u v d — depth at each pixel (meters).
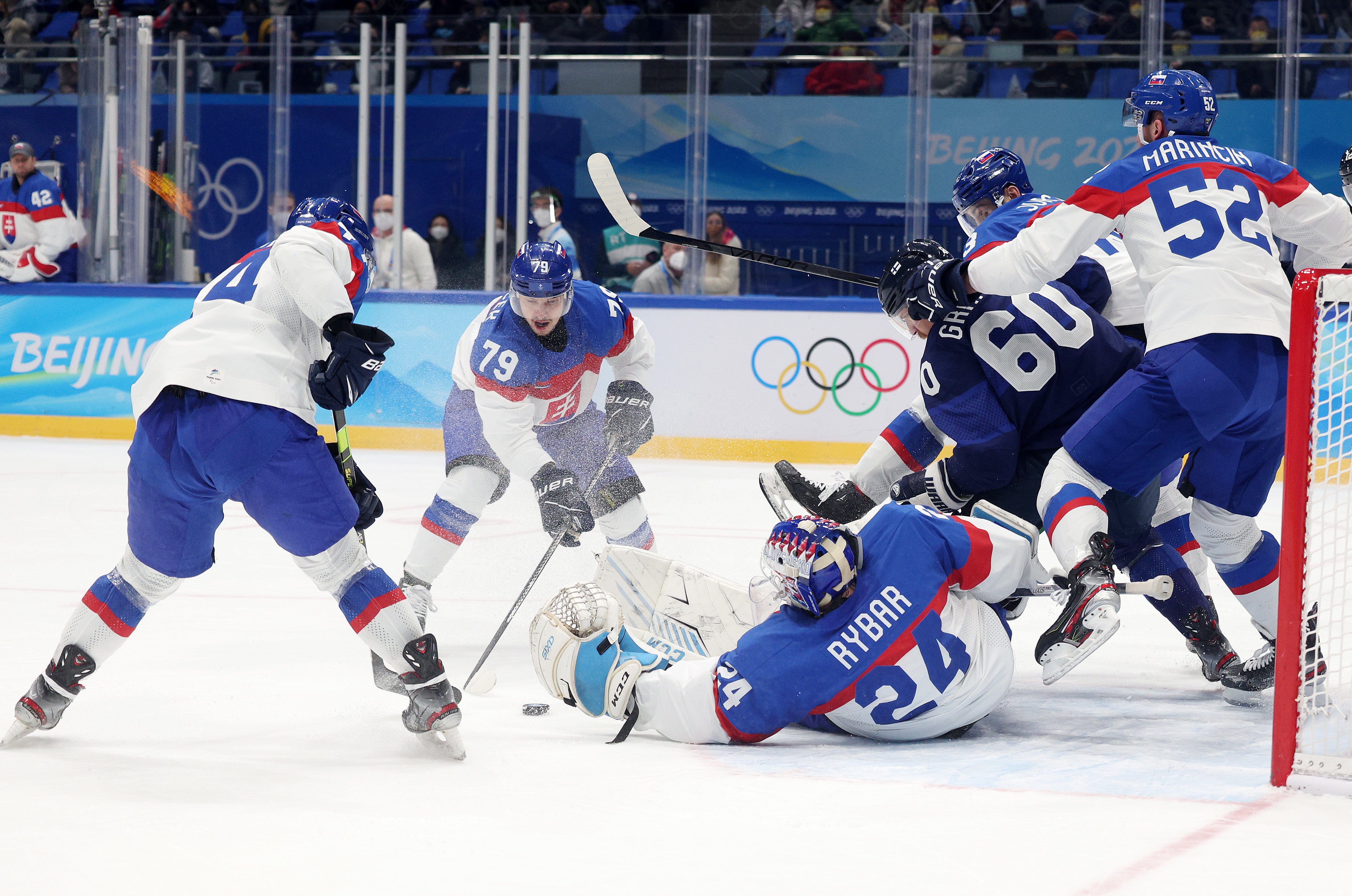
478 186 24.11
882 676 6.76
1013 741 7.06
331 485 6.61
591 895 4.69
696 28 23.66
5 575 12.46
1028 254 7.43
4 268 26.06
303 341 6.76
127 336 25.62
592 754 6.70
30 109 25.95
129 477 6.68
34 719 6.83
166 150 25.36
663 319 23.94
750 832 5.39
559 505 8.82
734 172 23.95
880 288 8.47
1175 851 5.18
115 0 32.12
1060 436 8.14
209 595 11.70
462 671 8.98
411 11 29.56
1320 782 6.03
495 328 9.34
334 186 24.67
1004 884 4.81
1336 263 7.93
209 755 6.68
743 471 22.27
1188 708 7.96
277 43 24.53
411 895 4.69
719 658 6.96
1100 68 23.03
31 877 4.85
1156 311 7.43
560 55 23.92
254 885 4.78
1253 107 22.55
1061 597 7.14
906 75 23.33
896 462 8.98
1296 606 6.15
